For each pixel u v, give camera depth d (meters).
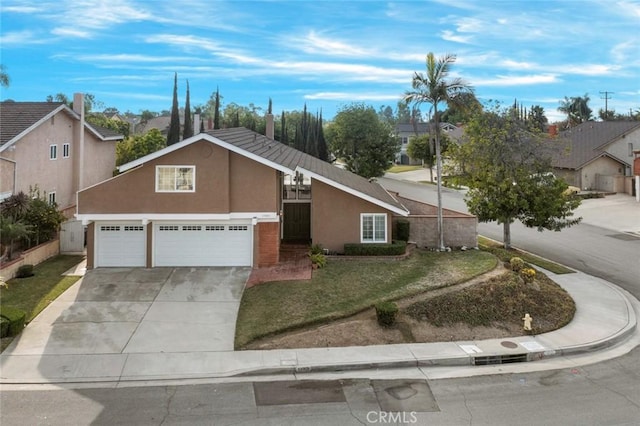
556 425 9.84
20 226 19.48
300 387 11.56
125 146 46.62
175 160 19.53
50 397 10.82
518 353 13.46
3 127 25.06
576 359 13.58
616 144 46.06
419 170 70.75
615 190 44.16
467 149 23.98
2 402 10.55
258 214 20.19
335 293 17.16
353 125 52.38
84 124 31.89
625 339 15.05
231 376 12.05
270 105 61.34
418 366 12.91
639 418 10.13
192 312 15.87
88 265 20.19
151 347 13.45
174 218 19.66
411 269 19.66
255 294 17.33
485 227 32.09
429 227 24.31
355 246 21.55
